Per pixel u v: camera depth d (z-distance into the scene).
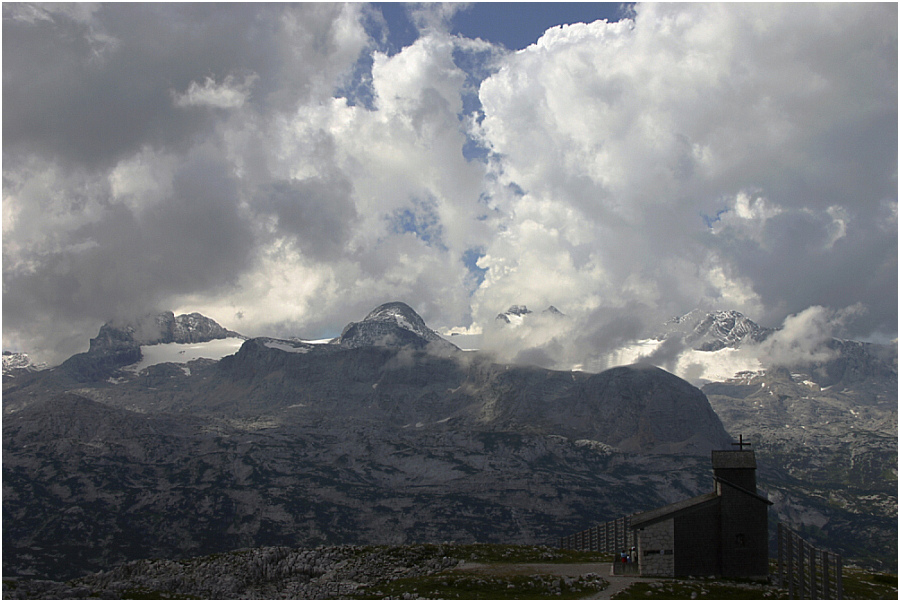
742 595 95.06
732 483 109.31
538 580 104.81
